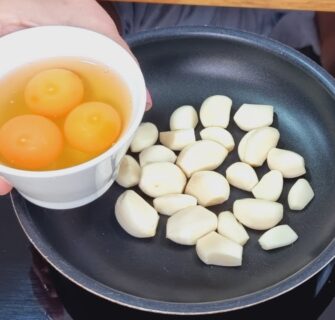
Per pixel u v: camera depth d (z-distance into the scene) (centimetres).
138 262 25
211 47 32
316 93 30
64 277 25
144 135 30
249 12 40
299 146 30
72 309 24
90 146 23
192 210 27
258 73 32
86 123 23
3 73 25
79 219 26
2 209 27
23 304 24
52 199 24
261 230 27
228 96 32
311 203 27
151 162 29
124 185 28
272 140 29
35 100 24
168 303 22
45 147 23
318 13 38
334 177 28
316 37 37
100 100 24
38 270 25
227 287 24
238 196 28
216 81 32
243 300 22
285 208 27
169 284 24
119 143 22
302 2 32
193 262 25
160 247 26
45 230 25
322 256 23
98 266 25
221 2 32
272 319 24
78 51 25
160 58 32
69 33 25
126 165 28
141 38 31
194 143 29
